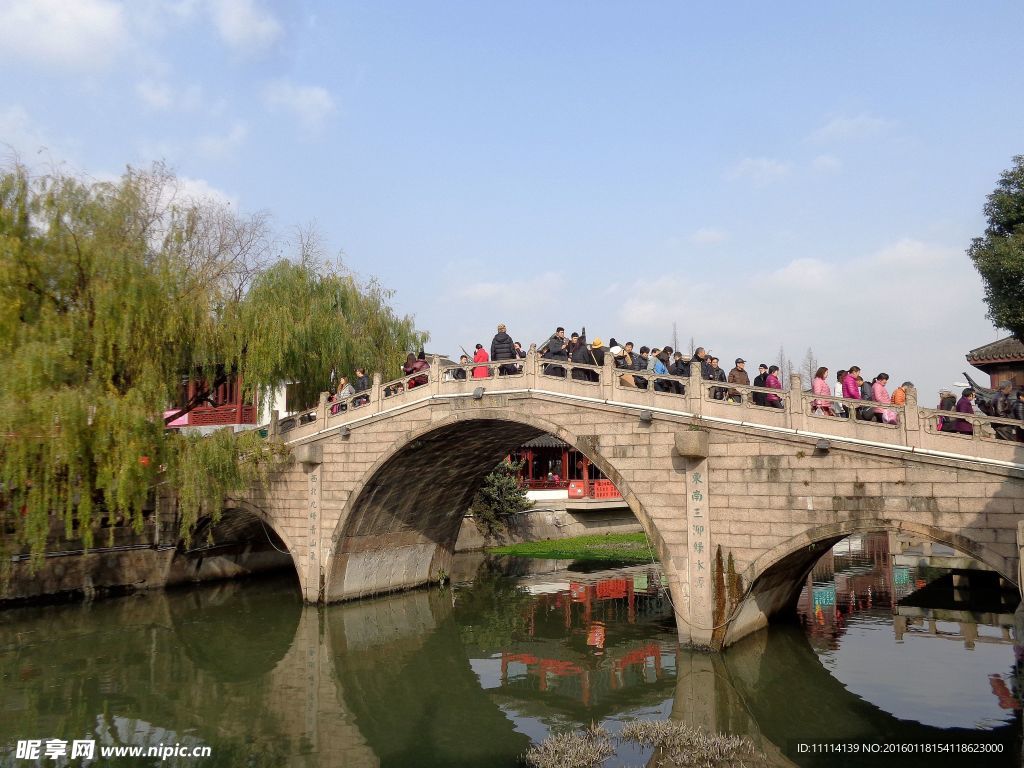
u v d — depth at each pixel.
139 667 20.27
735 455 18.22
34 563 20.06
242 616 26.72
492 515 42.84
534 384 21.62
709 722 15.39
